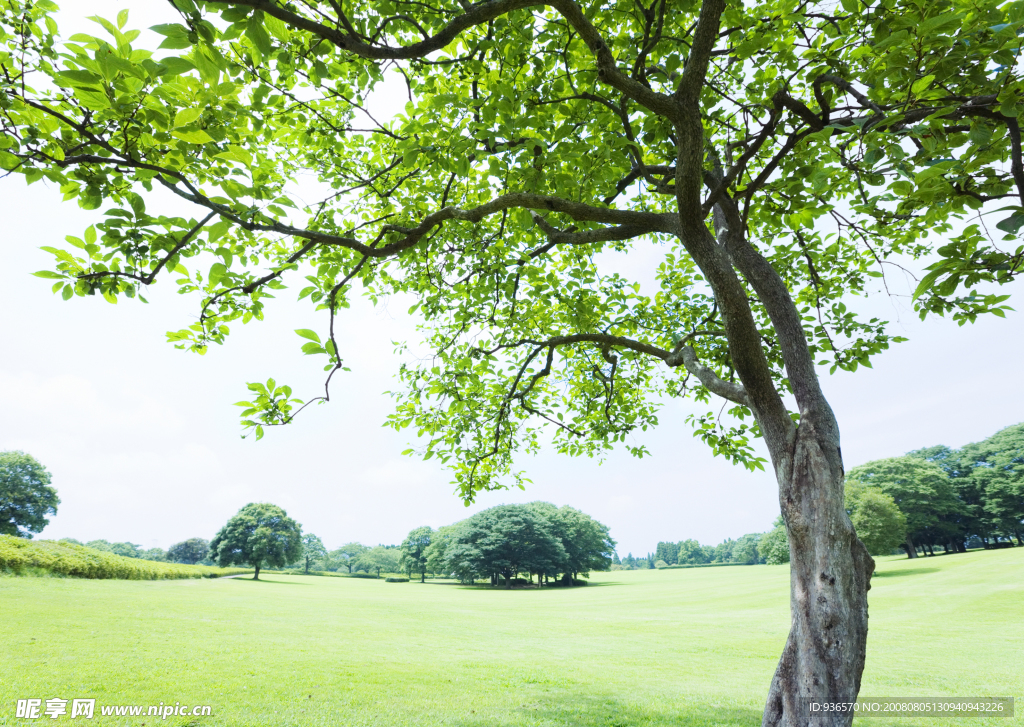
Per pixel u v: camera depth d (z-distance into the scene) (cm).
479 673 1385
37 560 3544
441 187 799
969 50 293
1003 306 502
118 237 388
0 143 319
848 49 432
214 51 267
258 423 432
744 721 949
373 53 305
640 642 1998
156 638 1708
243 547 8369
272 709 1009
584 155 477
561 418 1088
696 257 448
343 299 744
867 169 350
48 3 349
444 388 851
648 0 493
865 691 1141
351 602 3625
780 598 3675
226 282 479
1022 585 2850
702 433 912
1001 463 7588
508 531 9025
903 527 6400
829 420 460
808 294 893
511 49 519
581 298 941
